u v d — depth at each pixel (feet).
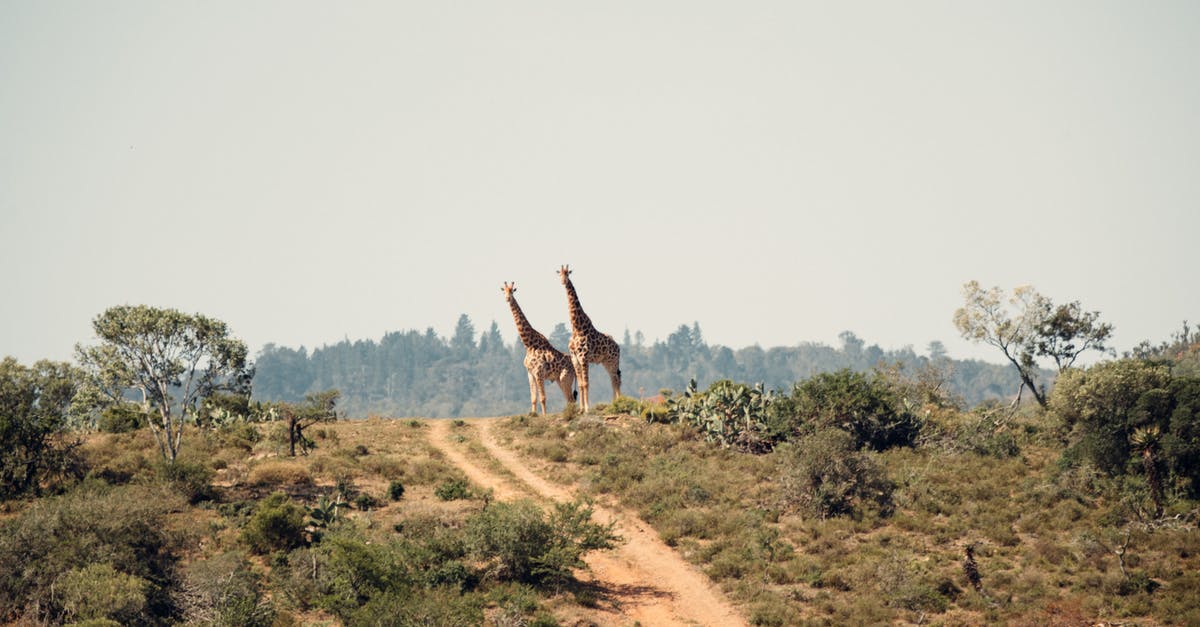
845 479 487.20
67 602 342.44
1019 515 469.98
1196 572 399.03
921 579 404.57
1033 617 374.63
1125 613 374.84
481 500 488.85
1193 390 499.92
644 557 447.83
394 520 447.83
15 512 435.94
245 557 397.60
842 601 397.19
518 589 387.55
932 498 487.61
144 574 371.76
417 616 337.52
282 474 497.46
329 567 380.17
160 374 494.59
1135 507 456.04
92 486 449.06
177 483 458.91
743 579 420.36
